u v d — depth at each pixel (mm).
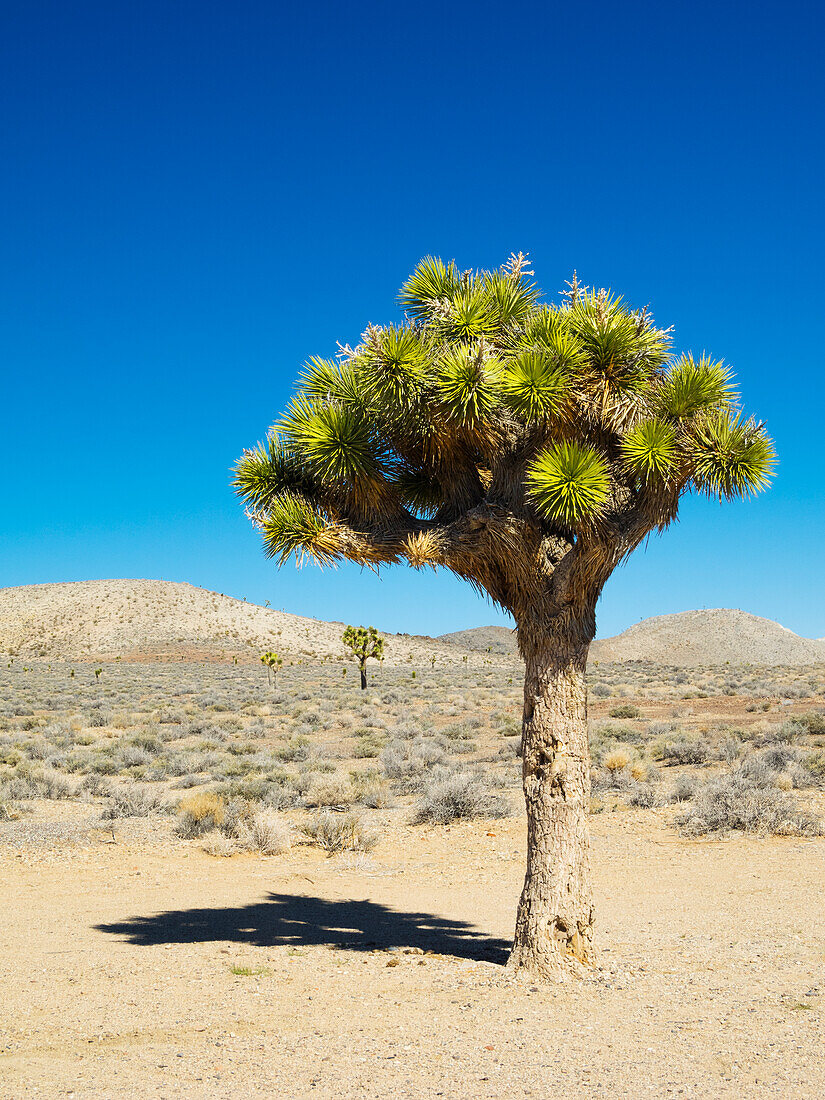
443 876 12664
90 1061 5234
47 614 143750
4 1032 5824
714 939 8352
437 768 21609
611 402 6855
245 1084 4797
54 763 24984
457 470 7473
